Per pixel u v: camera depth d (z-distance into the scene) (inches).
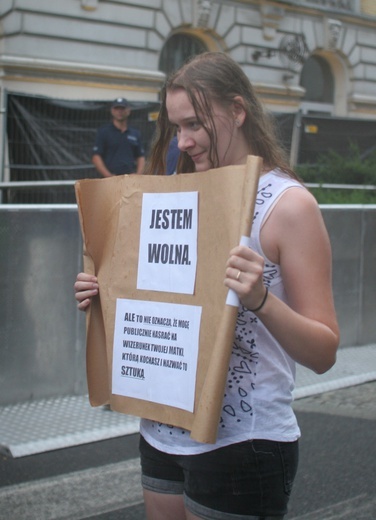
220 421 72.8
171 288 73.9
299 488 155.3
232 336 66.6
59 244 194.4
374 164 423.8
